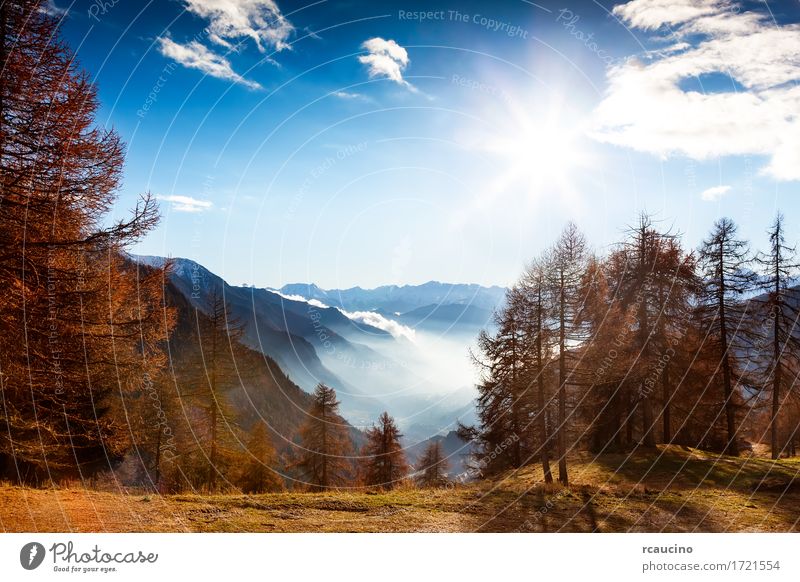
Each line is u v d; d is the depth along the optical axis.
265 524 10.77
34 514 10.04
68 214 10.59
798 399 26.66
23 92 9.78
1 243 9.57
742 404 26.77
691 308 26.27
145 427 21.27
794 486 15.86
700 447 27.48
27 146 9.77
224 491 19.88
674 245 24.98
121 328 11.66
